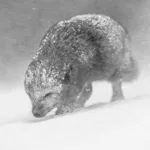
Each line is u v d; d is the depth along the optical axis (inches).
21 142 445.7
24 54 2082.9
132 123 426.6
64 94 652.7
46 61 641.6
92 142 386.6
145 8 2283.5
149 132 382.0
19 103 1117.1
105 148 363.6
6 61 1989.4
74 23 693.3
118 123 440.1
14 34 2155.5
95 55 693.9
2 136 490.6
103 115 505.4
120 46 740.7
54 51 650.8
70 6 2336.4
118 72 758.5
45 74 634.2
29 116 751.1
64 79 646.5
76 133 434.6
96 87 1318.9
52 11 2282.2
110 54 716.0
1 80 1784.0
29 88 639.8
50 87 634.8
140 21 2207.2
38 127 504.1
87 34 687.1
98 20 717.3
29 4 2268.7
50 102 640.4
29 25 2208.4
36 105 633.0
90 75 699.4
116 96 789.9
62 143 405.4
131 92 987.9
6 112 941.2
